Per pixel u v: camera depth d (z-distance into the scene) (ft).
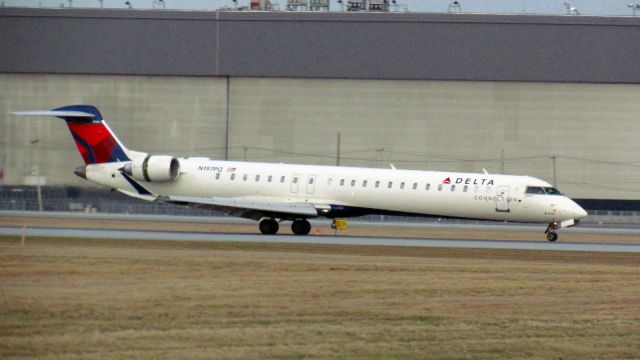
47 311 252.01
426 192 545.03
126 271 329.72
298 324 244.01
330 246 458.91
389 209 554.46
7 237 478.59
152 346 216.74
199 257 383.45
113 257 375.86
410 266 368.07
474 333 240.12
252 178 575.38
